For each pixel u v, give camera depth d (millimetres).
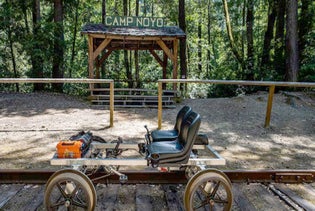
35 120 6980
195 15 20797
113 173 3244
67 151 2869
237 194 3326
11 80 5418
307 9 12188
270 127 6570
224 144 5340
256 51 15609
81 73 18656
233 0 18266
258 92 11453
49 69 14141
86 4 17891
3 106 8523
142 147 3377
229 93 13383
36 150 4762
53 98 10047
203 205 2768
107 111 8281
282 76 11852
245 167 4195
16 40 13172
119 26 10320
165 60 12102
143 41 11180
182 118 3350
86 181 2639
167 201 3115
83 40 19078
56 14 13141
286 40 10555
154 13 23297
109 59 18188
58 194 3217
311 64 10828
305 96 9320
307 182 3715
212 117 7559
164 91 9773
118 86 15453
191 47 20719
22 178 3553
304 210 3018
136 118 7391
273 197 3320
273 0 14055
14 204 3025
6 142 5188
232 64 16594
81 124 6648
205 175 2693
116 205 3035
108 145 3434
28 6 13750
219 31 23781
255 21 20875
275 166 4266
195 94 13805
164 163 2789
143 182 3549
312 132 6266
